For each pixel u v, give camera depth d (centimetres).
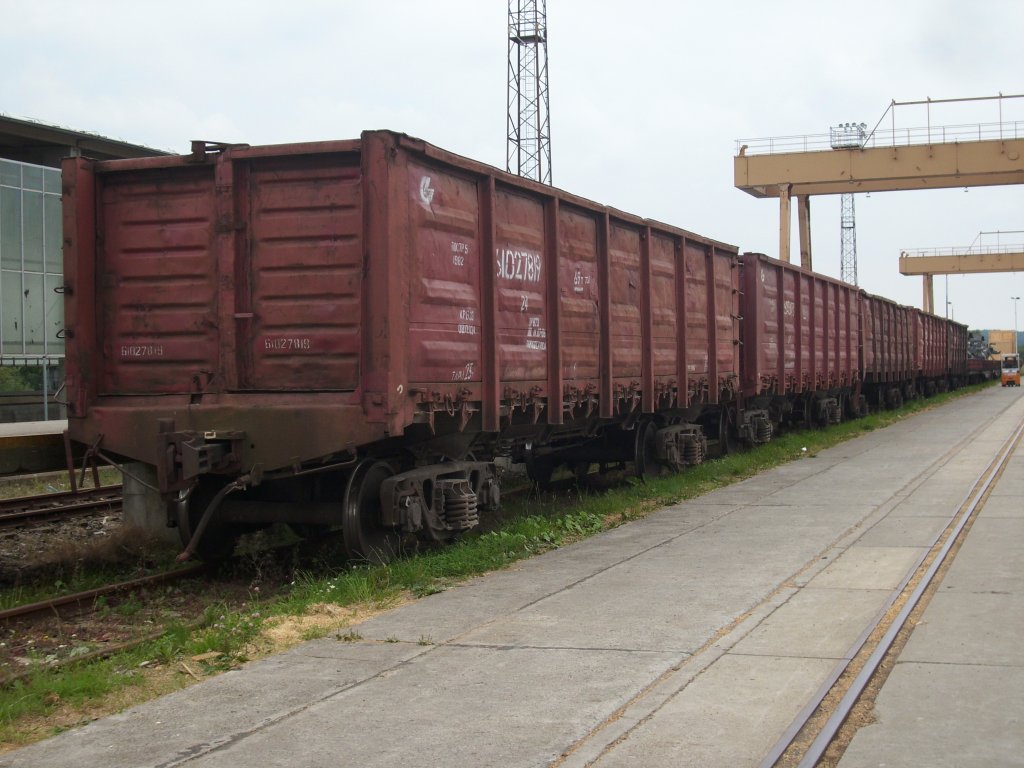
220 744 471
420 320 885
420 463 985
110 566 1032
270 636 672
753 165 3953
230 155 879
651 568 869
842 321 2839
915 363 4300
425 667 586
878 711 500
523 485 1594
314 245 872
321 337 870
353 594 776
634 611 711
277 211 880
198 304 908
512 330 1055
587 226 1255
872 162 3816
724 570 851
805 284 2403
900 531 1024
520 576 852
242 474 885
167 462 867
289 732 484
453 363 938
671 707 505
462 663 592
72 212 910
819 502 1262
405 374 855
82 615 820
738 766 431
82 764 453
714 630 654
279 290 880
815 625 660
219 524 992
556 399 1144
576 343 1209
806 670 562
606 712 501
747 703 509
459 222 957
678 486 1412
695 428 1653
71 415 919
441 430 966
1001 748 447
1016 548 919
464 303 964
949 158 3725
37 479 1772
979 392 6006
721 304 1762
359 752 457
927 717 489
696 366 1625
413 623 693
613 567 879
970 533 1005
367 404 834
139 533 1099
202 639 665
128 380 931
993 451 1902
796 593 757
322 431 846
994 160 3694
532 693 533
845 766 434
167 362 920
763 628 657
